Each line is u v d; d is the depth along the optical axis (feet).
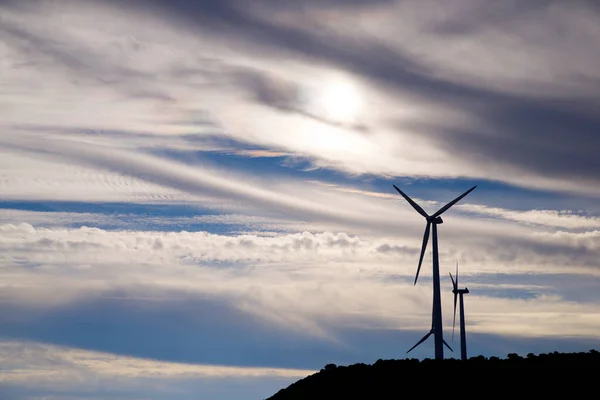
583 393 563.48
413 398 597.11
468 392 588.91
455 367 630.74
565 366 605.31
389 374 640.58
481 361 637.30
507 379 597.52
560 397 562.25
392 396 606.14
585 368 597.93
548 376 593.42
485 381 600.80
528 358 630.33
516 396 571.69
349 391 630.74
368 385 630.33
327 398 628.69
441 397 589.32
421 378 623.77
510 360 630.74
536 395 569.23
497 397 574.56
